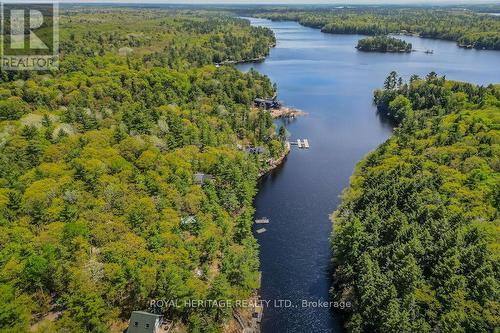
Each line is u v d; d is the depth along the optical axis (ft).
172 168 467.52
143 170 456.04
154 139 519.60
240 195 459.73
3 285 271.49
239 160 529.04
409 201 370.94
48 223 351.87
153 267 305.12
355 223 352.90
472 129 549.95
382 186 412.57
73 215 359.46
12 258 291.79
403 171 440.04
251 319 318.65
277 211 477.77
